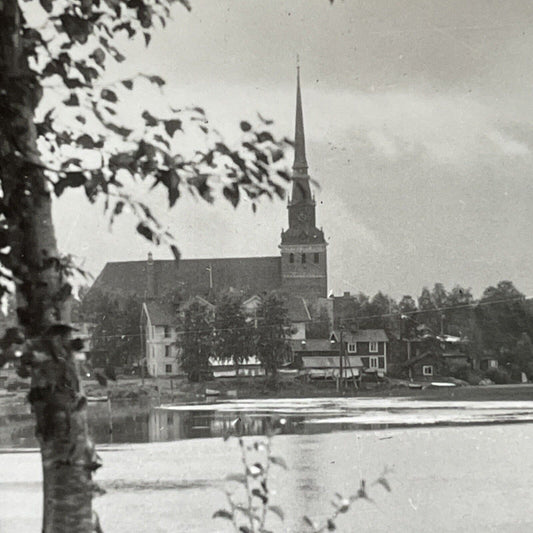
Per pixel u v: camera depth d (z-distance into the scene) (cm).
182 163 1394
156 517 5494
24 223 1377
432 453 8881
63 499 1454
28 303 1380
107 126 1422
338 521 5400
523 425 12306
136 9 1435
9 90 1312
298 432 11419
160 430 12369
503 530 5216
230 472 7438
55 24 1409
